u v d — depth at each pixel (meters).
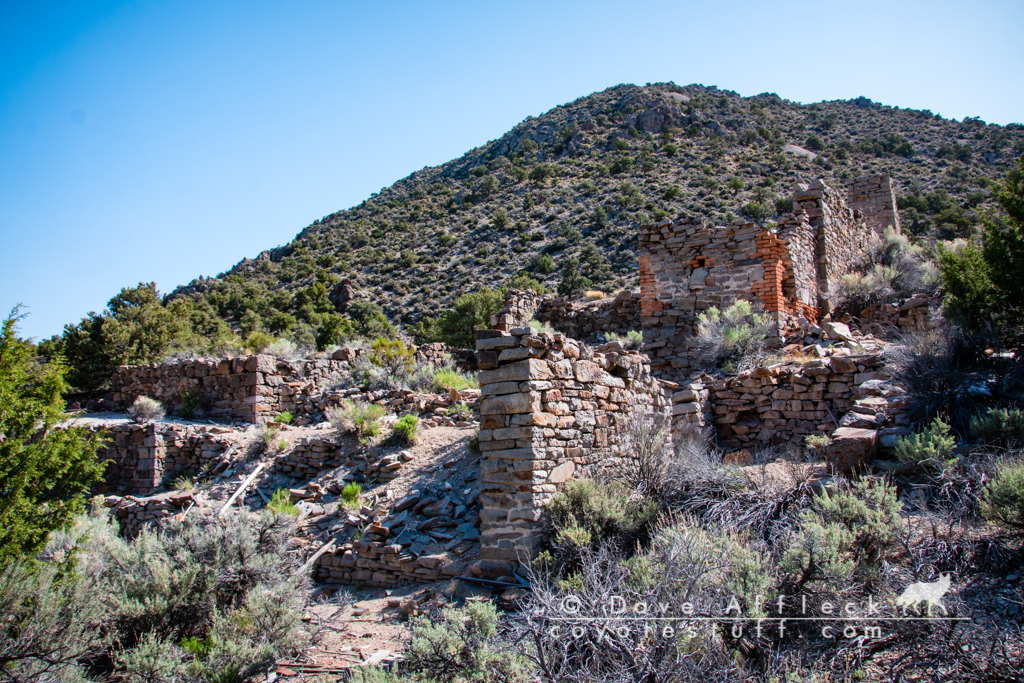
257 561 6.67
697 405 10.24
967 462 6.45
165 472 11.80
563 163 84.56
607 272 42.84
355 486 8.92
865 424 8.21
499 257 54.09
